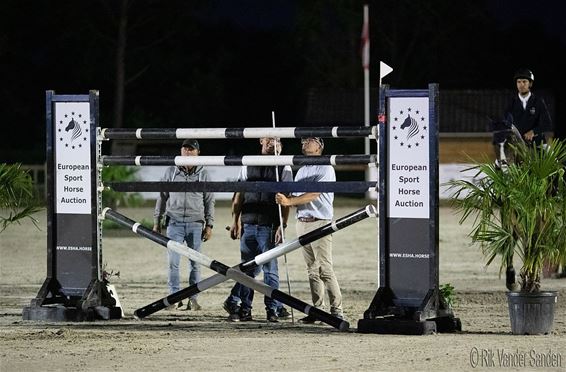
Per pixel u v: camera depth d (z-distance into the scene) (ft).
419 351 76.95
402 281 89.45
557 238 84.94
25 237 212.23
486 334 87.30
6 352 77.71
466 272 149.18
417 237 88.69
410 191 88.69
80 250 98.73
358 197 374.63
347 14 513.45
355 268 156.66
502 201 85.66
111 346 80.53
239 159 92.89
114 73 501.97
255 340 83.71
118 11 493.77
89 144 97.66
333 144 418.10
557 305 108.88
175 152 327.26
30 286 132.57
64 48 501.56
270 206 98.73
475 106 424.05
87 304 97.09
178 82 521.24
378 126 89.45
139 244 194.59
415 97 88.07
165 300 97.09
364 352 76.84
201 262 94.79
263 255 92.99
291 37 532.73
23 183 106.11
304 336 86.38
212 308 109.09
